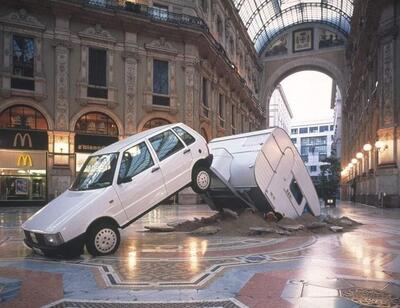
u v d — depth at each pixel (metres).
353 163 42.72
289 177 12.70
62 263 7.23
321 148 126.88
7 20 26.14
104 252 7.92
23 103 26.62
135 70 30.20
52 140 27.31
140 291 5.32
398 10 25.42
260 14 55.34
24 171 26.91
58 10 27.33
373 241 9.96
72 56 28.25
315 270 6.54
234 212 12.41
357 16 38.72
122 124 29.64
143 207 8.59
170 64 31.80
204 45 33.38
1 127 26.27
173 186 9.26
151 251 8.44
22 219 16.70
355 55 40.00
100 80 29.28
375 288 5.38
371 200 30.28
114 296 5.10
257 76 61.81
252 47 55.59
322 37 59.94
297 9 57.03
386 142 25.56
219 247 8.96
